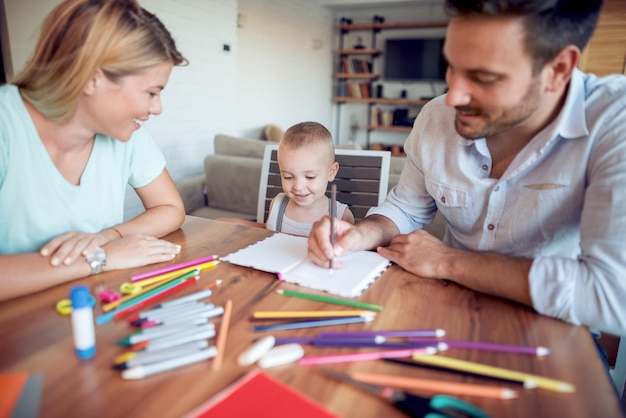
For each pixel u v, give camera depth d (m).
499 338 0.55
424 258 0.74
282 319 0.58
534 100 0.62
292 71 5.32
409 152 1.00
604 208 0.63
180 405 0.41
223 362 0.48
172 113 3.29
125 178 1.00
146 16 0.75
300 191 1.19
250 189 2.56
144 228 0.90
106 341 0.52
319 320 0.58
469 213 0.89
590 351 0.52
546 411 0.42
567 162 0.72
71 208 0.88
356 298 0.65
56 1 2.38
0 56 2.20
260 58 4.62
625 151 0.64
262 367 0.47
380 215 0.98
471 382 0.46
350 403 0.42
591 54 3.46
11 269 0.64
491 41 0.56
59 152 0.85
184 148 3.46
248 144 2.70
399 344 0.52
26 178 0.81
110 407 0.41
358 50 6.05
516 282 0.62
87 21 0.68
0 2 2.14
